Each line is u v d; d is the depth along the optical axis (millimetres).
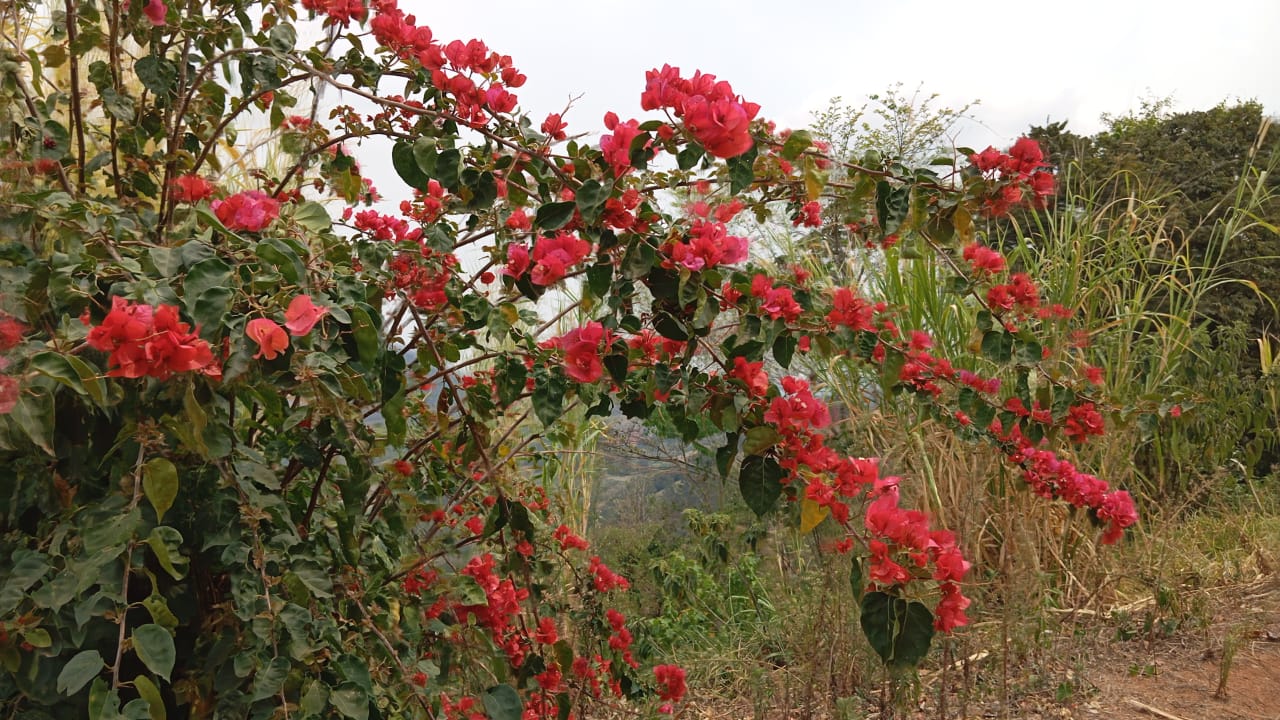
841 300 1594
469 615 1750
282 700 1173
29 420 989
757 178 1747
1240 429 4082
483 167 1495
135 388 1171
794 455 1412
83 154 1618
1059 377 2139
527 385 1746
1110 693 2529
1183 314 4172
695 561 4055
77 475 1262
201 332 1026
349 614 1521
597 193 1279
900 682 2311
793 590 3141
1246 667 2688
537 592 1986
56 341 1037
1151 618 2957
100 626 1238
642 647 3188
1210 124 10961
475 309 1786
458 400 1677
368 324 1210
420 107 1531
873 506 1287
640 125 1254
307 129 1703
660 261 1337
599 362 1402
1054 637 2854
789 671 2674
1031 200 1558
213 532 1230
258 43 1626
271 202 1372
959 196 1545
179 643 1410
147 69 1546
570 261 1368
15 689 1245
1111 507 2244
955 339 3533
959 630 2473
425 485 2053
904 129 5238
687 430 1514
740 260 1427
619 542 4434
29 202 1248
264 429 1604
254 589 1217
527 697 1888
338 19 1670
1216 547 3785
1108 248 4105
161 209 1619
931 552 1263
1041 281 3787
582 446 3625
